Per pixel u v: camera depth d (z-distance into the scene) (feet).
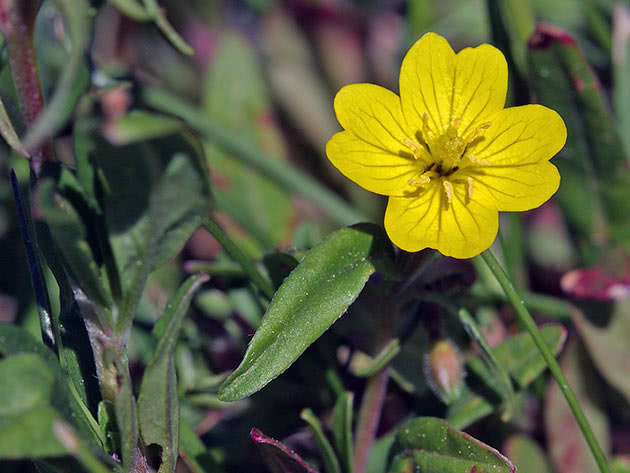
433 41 0.43
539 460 0.47
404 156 0.43
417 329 0.46
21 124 0.41
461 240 0.41
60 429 0.37
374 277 0.47
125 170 0.39
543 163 0.42
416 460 0.42
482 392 0.45
